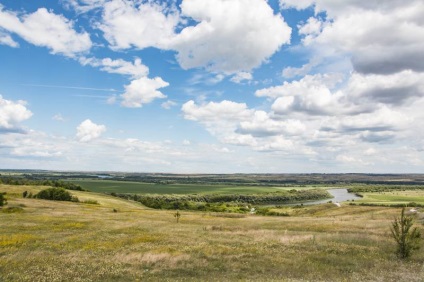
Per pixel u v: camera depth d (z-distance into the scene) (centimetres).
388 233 3894
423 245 3053
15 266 2278
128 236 3794
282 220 6347
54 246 3092
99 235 3881
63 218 5606
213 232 4225
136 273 2133
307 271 2194
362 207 9725
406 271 2159
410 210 7769
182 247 3045
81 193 14088
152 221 5841
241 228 4762
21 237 3494
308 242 3288
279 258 2544
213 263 2414
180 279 1998
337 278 1992
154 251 2797
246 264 2380
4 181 15362
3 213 6066
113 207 10206
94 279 2011
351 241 3366
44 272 2139
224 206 15975
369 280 1936
